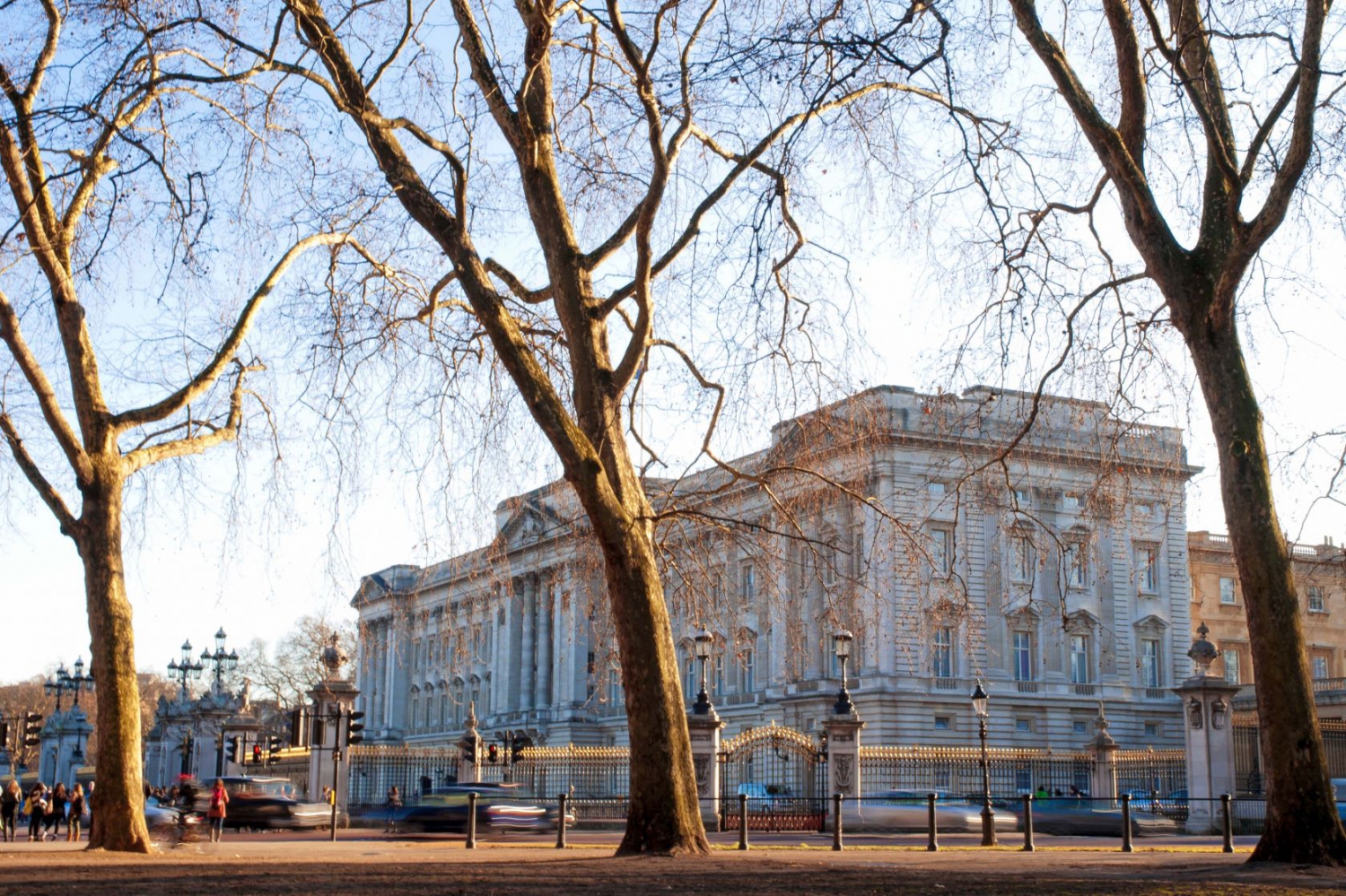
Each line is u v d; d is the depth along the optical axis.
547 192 21.41
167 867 18.89
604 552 20.20
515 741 48.78
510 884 14.44
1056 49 20.03
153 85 21.38
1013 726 72.19
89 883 14.67
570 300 21.11
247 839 40.09
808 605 64.38
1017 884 15.12
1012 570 69.88
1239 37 19.12
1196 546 80.19
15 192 24.67
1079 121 20.16
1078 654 75.50
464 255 20.66
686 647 42.06
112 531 25.45
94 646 25.27
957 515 25.08
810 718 72.75
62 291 25.28
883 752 48.38
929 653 71.06
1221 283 19.31
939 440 24.67
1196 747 45.28
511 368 20.06
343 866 19.00
